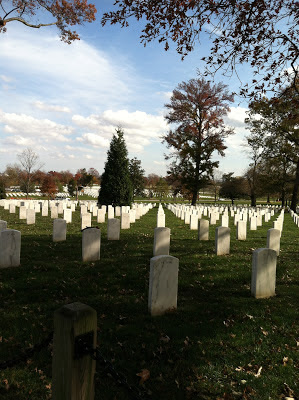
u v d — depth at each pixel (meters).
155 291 5.17
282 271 8.39
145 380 3.47
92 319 2.12
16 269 7.59
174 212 27.50
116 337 4.38
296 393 3.35
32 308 5.39
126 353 3.99
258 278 6.14
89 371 2.15
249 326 4.89
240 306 5.70
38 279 6.89
